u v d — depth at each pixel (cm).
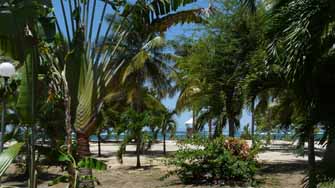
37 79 747
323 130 841
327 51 845
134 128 2377
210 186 1625
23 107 732
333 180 802
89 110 943
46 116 1366
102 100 977
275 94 1321
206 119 2930
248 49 2089
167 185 1684
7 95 1105
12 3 711
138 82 3206
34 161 753
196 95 2686
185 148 1731
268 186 1579
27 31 759
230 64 2216
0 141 1044
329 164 830
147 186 1681
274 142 4569
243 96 1386
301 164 2280
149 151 3725
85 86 944
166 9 1084
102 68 983
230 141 1716
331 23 825
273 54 841
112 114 2750
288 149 3619
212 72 2267
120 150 2500
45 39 777
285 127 1552
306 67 806
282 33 823
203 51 2278
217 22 2164
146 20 1089
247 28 2048
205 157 1706
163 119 2983
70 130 899
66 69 931
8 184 1722
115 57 1078
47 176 1827
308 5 787
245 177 1677
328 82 833
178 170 1777
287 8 812
